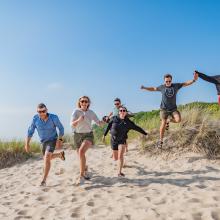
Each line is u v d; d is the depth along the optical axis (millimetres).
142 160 10344
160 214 6066
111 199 7086
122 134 8695
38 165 11789
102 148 13242
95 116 8367
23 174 10680
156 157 10367
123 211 6348
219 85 7945
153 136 11555
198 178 8281
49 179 9242
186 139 10664
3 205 7391
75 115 8180
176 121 10109
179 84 10164
